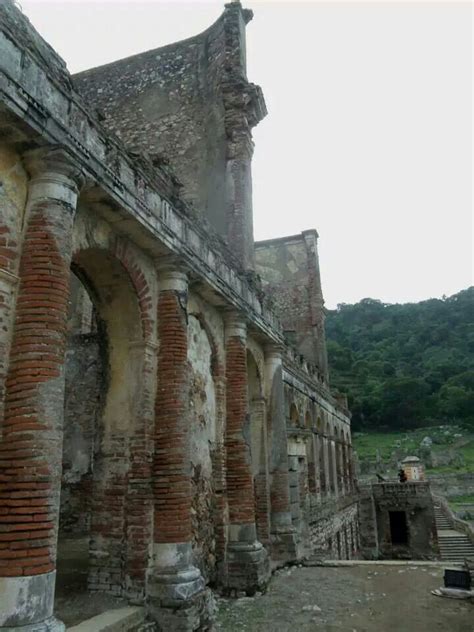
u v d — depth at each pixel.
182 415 9.51
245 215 17.64
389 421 91.00
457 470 64.25
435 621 9.23
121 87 21.17
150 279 10.00
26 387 6.05
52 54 7.12
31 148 6.74
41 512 5.79
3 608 5.38
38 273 6.47
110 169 8.04
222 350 13.42
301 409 24.23
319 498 24.89
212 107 19.22
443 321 120.81
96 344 17.53
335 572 14.02
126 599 8.52
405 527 38.62
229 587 11.55
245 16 19.95
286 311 34.47
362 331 126.69
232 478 12.72
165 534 8.86
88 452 16.75
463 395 89.31
